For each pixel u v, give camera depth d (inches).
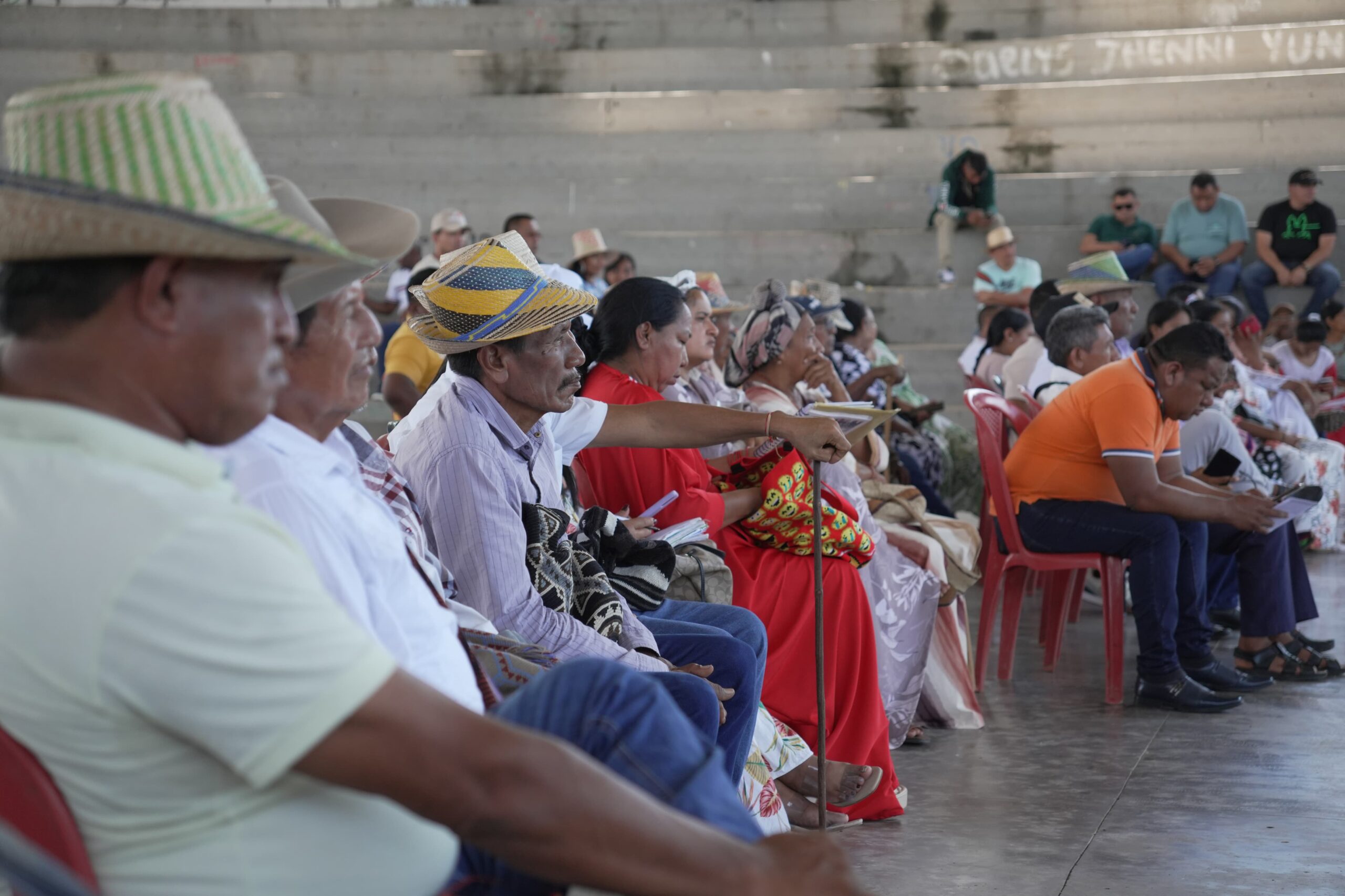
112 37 537.3
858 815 128.2
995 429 191.3
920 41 530.3
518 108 523.2
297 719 44.8
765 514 134.3
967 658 169.0
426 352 218.2
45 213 45.3
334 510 64.2
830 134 502.0
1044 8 520.7
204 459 48.1
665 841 47.9
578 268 349.7
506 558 94.5
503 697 82.3
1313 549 317.4
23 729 46.1
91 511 44.9
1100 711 175.0
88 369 47.9
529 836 47.1
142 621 44.0
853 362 257.3
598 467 131.2
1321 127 479.8
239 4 547.5
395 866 51.3
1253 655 193.2
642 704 54.9
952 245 453.1
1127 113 496.1
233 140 50.0
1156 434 177.8
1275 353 368.2
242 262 48.9
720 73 528.7
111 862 47.7
